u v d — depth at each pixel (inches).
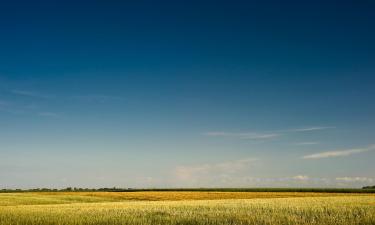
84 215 816.3
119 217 765.9
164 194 3656.5
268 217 717.3
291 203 1181.7
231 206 1058.7
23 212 917.2
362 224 632.4
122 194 3646.7
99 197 2982.3
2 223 693.9
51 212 911.0
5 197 2546.8
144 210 953.5
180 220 712.4
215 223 673.6
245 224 658.8
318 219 687.1
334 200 1401.3
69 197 2723.9
